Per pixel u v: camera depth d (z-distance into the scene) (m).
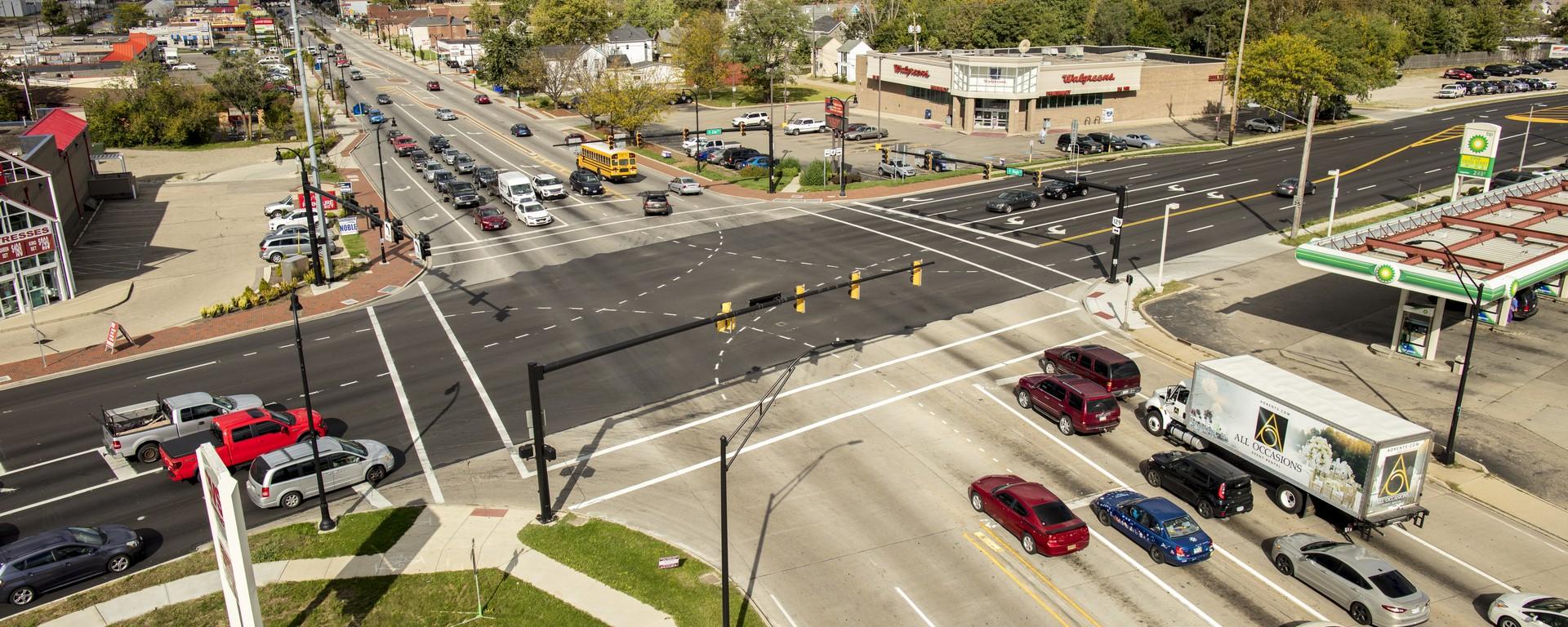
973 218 65.06
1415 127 98.06
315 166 54.91
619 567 26.45
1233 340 43.06
